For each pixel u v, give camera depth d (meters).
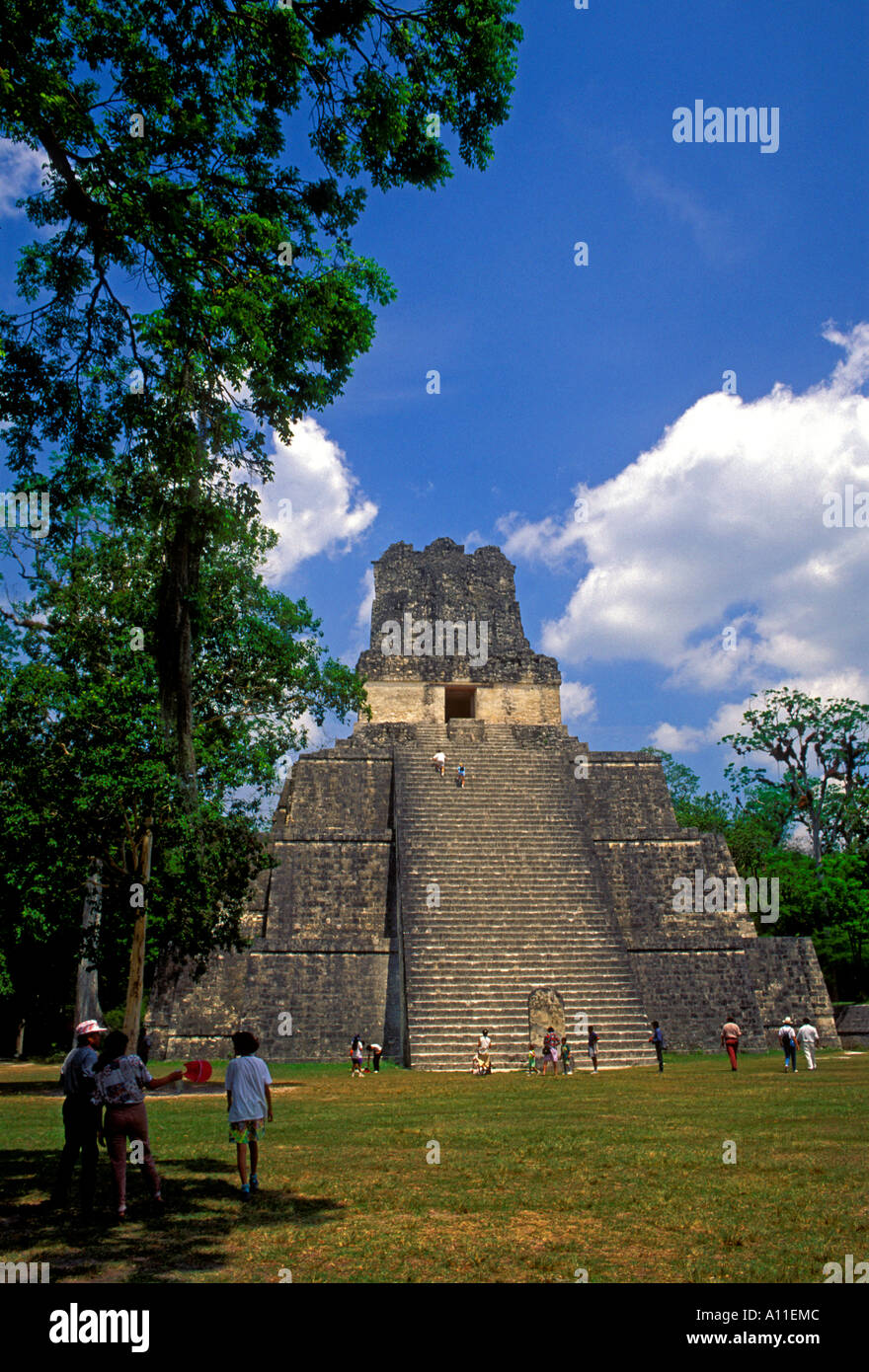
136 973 16.78
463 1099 16.12
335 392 9.74
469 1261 6.05
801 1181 8.33
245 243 8.93
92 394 9.29
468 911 27.16
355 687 22.59
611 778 33.16
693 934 29.14
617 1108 14.08
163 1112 15.31
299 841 29.88
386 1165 9.38
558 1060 22.97
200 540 9.42
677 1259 6.06
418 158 9.16
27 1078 24.16
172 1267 5.94
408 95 8.59
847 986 41.62
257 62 8.66
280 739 21.72
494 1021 24.30
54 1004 34.69
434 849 29.17
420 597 41.03
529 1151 10.08
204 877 17.39
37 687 16.69
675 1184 8.25
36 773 16.25
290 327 9.01
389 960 27.03
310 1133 11.74
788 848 52.62
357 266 9.73
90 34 8.23
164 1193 8.16
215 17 8.38
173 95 8.48
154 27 8.49
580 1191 8.01
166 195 7.98
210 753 18.95
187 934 17.72
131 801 16.38
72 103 7.80
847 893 38.12
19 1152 10.80
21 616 19.72
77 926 18.92
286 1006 26.20
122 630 18.19
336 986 26.59
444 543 42.44
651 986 27.78
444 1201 7.71
